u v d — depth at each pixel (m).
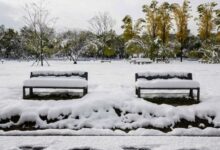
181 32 46.44
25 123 6.76
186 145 5.30
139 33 47.91
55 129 6.33
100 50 49.44
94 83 11.24
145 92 9.46
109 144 5.37
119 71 18.58
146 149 5.15
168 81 7.90
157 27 47.22
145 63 36.75
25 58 56.19
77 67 23.86
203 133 6.14
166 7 46.72
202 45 46.22
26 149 5.16
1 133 6.13
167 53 45.19
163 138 5.77
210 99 8.15
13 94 8.80
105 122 6.74
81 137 5.82
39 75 8.91
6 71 18.09
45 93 9.01
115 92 8.79
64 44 42.44
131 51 46.88
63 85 7.97
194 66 26.78
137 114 7.00
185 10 46.00
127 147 5.25
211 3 45.72
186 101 7.97
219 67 24.33
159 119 6.77
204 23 46.53
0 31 65.00
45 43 36.53
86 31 51.19
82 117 6.87
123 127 6.63
